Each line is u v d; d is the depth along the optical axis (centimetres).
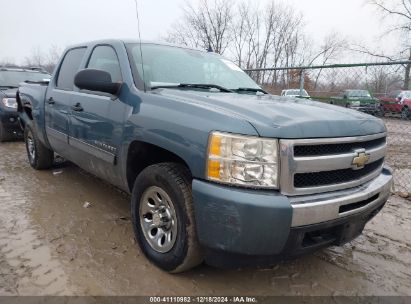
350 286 270
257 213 204
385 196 280
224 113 227
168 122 248
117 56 336
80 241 312
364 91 636
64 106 397
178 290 249
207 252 235
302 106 270
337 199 228
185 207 239
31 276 256
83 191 445
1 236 317
